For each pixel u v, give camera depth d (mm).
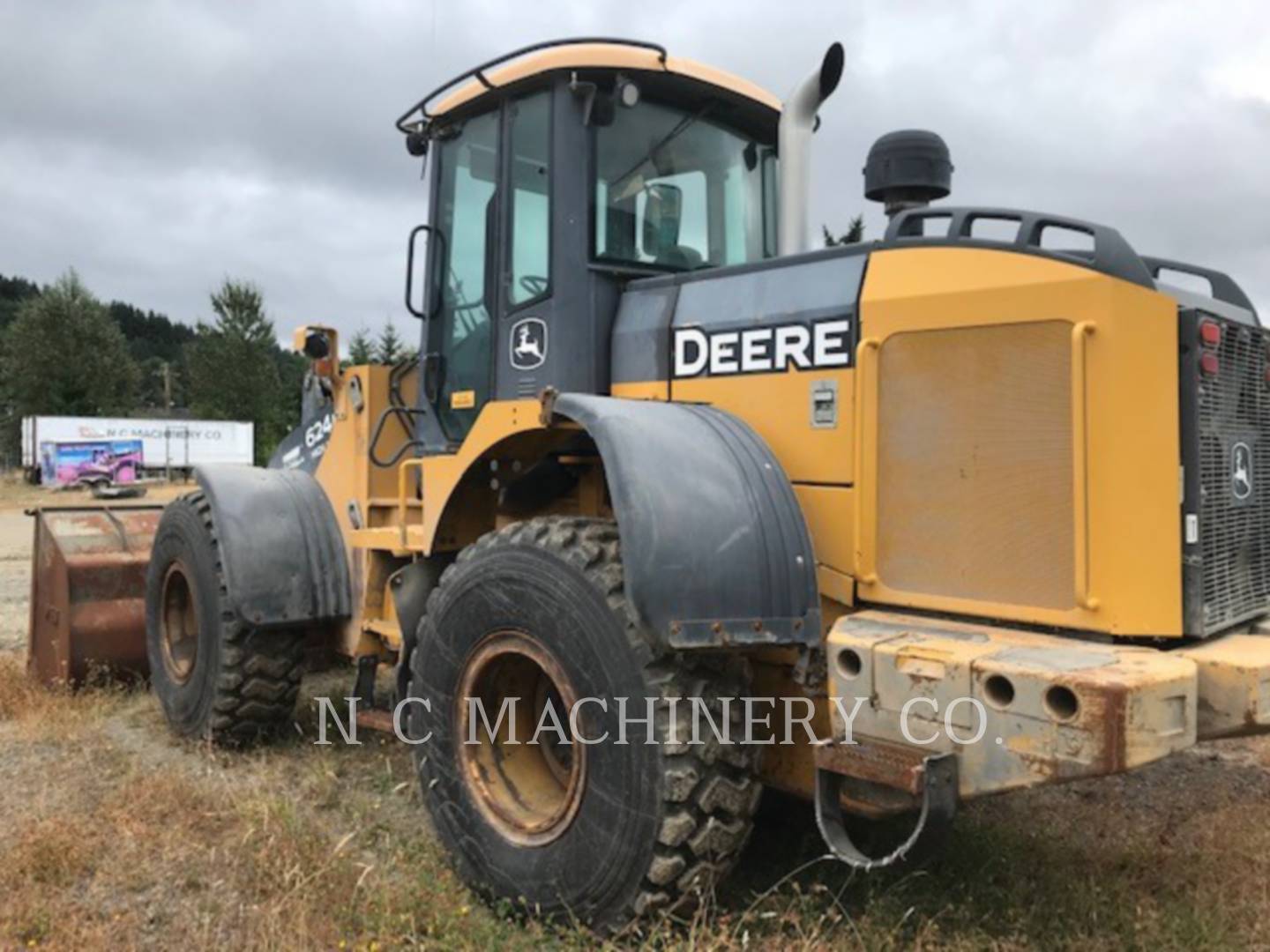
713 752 2955
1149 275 2857
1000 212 3047
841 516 3207
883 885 3381
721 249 4289
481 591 3473
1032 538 2861
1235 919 3162
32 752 4984
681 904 2979
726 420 3328
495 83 4121
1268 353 3238
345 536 5059
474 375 4398
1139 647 2705
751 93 4250
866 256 3244
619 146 4000
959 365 2992
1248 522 3100
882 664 2771
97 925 3217
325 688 6105
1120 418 2748
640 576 2854
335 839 3875
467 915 3281
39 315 48062
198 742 5090
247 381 46594
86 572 5961
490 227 4270
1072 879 3420
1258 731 2627
